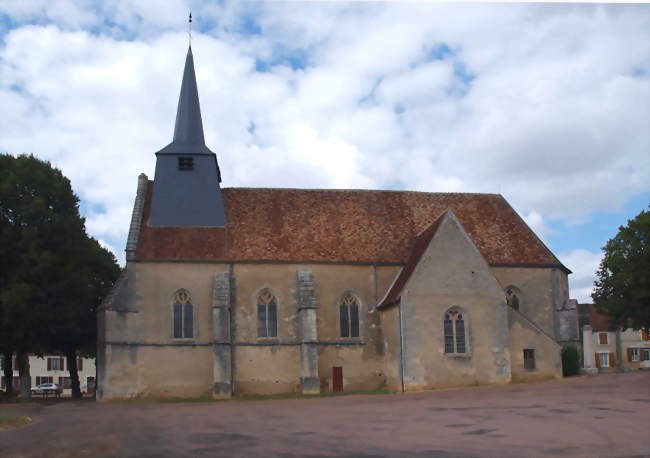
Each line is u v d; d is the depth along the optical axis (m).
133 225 43.34
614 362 80.44
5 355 47.22
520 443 18.70
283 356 42.38
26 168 42.69
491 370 39.94
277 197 48.34
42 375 93.31
